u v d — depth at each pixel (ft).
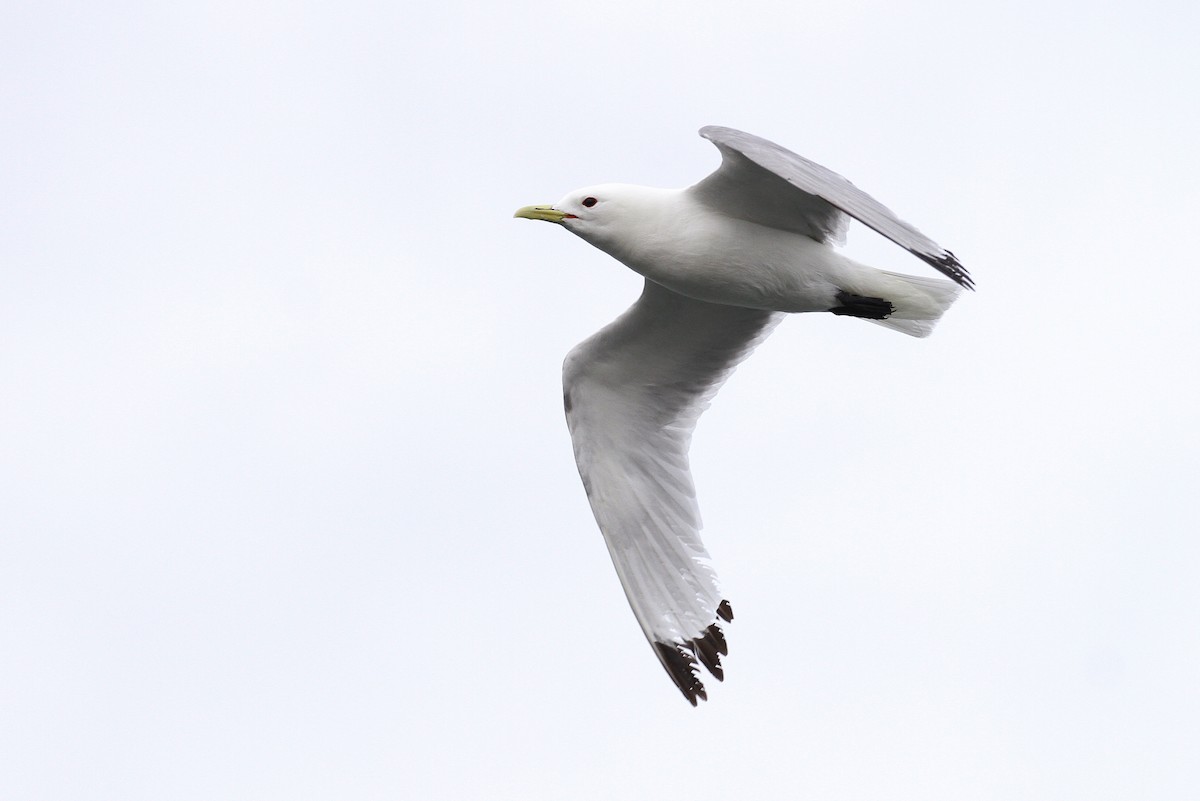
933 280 44.62
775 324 49.29
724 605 48.91
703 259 44.45
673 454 50.03
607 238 45.16
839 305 45.06
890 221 37.50
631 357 49.16
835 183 38.78
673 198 44.88
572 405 49.70
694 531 49.55
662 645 48.67
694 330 48.55
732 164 42.73
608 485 49.73
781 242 44.34
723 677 48.34
